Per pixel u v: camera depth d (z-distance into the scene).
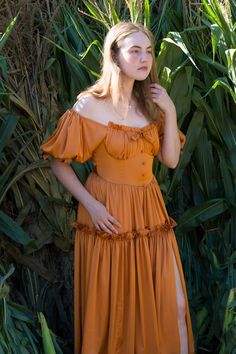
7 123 2.73
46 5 3.08
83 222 2.44
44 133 2.90
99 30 3.10
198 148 2.99
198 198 3.08
